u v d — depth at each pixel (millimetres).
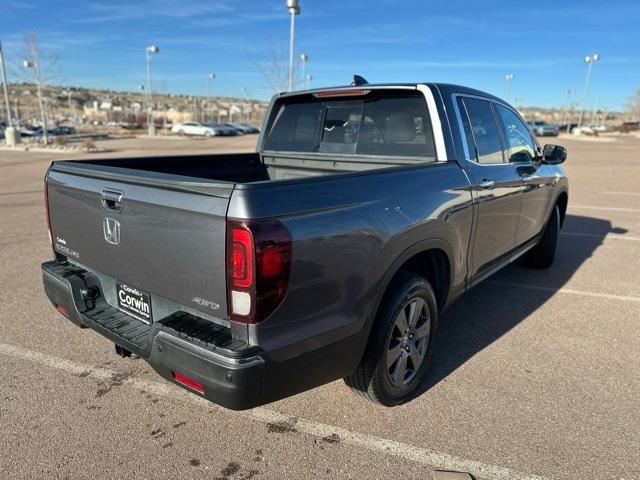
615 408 3170
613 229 8547
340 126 4211
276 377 2293
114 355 3809
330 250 2391
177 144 33688
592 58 50812
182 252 2336
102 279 3008
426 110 3656
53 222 3275
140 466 2639
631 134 65688
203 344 2238
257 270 2113
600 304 4977
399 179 2939
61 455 2707
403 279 3004
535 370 3656
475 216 3648
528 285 5543
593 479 2564
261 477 2574
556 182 5512
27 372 3545
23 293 5035
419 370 3271
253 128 58000
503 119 4410
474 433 2926
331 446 2811
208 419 3047
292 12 15250
